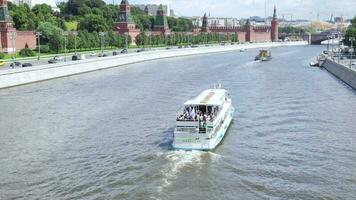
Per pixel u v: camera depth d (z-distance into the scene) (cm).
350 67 11519
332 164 4550
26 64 11762
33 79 10781
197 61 18238
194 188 3894
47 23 18525
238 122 6475
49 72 11525
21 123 6269
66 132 5762
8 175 4188
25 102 7931
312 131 5903
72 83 10719
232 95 8912
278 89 9800
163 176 4175
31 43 17738
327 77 12369
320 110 7319
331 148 5112
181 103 7912
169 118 6600
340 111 7231
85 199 3650
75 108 7394
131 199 3650
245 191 3850
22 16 19950
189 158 4719
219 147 5172
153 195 3728
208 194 3772
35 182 4012
